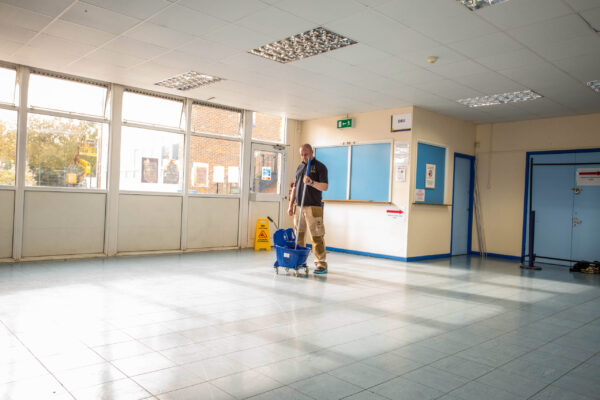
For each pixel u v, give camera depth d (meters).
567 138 7.78
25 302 3.80
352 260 7.36
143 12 4.03
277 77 6.07
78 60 5.59
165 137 7.40
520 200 8.36
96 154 6.66
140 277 5.16
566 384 2.50
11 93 5.91
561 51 4.64
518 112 7.63
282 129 9.18
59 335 2.98
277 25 4.24
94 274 5.23
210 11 3.96
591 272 6.95
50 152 6.22
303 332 3.27
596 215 7.41
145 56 5.34
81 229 6.50
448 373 2.59
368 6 3.73
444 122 8.17
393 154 7.71
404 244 7.50
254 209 8.66
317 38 4.57
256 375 2.44
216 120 8.05
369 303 4.29
